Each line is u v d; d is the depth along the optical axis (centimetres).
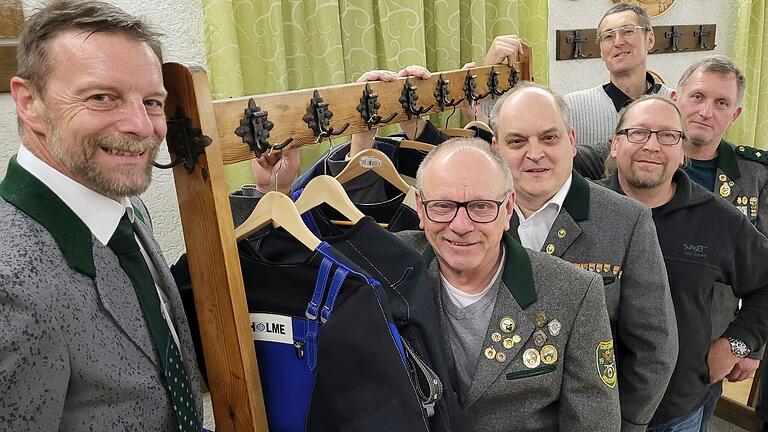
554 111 115
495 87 154
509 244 102
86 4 60
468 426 92
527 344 97
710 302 133
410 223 118
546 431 100
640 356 115
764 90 298
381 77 115
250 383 78
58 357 59
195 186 73
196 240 76
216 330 78
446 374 88
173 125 72
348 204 96
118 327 67
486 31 207
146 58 63
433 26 191
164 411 72
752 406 208
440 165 92
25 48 61
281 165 108
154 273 82
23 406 56
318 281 80
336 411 75
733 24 302
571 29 246
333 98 99
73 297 62
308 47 172
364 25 177
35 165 65
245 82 165
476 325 100
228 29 151
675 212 132
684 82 169
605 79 264
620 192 139
